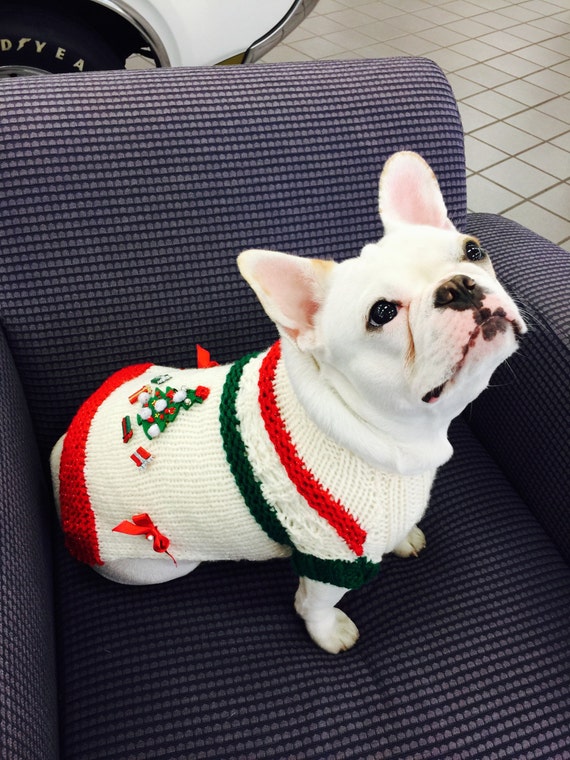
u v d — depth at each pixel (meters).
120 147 0.88
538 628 0.81
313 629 0.81
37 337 0.93
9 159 0.85
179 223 0.93
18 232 0.87
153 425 0.77
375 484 0.70
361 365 0.62
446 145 1.00
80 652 0.80
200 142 0.90
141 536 0.79
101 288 0.93
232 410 0.74
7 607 0.62
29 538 0.73
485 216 1.26
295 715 0.73
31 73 1.40
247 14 1.52
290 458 0.69
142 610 0.85
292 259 0.64
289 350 0.70
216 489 0.73
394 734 0.72
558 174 2.43
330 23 3.65
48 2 1.33
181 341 1.00
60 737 0.72
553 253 1.09
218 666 0.78
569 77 3.15
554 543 0.97
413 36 3.54
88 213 0.89
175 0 1.40
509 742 0.71
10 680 0.57
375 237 1.01
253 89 0.93
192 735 0.71
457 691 0.75
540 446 0.96
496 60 3.30
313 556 0.73
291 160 0.94
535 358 0.94
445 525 0.95
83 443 0.82
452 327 0.57
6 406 0.79
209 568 0.91
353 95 0.96
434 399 0.62
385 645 0.81
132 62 2.93
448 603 0.85
